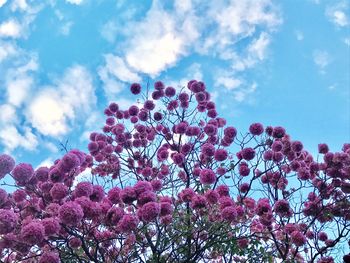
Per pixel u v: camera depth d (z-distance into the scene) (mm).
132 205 6090
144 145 10680
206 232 6812
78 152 6051
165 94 10500
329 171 8586
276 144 8578
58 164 5750
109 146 10406
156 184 7840
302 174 8867
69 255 5996
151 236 6848
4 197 5395
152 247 6492
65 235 5766
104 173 10016
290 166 9086
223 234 6625
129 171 10148
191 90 10312
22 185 5727
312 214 8305
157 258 6371
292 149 8781
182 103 10281
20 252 5234
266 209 7098
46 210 5582
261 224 7598
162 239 6535
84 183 5699
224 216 6078
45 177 5820
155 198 5812
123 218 5566
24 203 5965
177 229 6547
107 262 6398
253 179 8383
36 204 5801
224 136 8805
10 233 5133
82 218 5344
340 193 8625
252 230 7668
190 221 6531
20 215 5637
